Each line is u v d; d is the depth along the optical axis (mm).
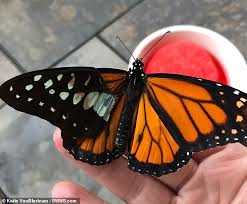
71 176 193
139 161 115
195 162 138
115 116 118
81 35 226
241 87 165
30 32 230
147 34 222
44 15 234
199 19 223
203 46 176
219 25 220
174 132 112
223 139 106
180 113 111
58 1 237
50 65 219
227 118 105
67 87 109
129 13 229
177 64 168
